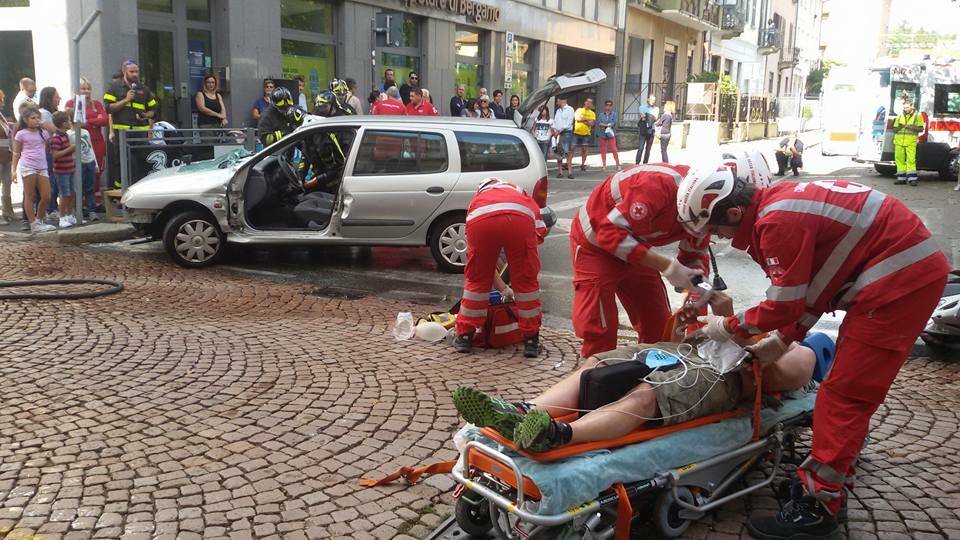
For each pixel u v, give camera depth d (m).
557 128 19.23
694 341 3.80
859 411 3.29
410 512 3.68
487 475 3.26
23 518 3.50
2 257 8.84
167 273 8.54
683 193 3.45
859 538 3.49
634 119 31.92
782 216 3.15
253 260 9.50
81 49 12.64
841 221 3.15
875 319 3.17
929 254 3.17
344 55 17.36
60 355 5.61
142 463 4.06
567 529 3.07
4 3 13.01
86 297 7.16
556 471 3.03
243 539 3.41
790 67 61.38
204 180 8.82
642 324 4.93
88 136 11.02
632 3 30.69
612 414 3.32
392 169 8.82
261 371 5.44
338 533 3.49
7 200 11.07
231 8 14.46
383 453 4.26
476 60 22.33
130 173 10.94
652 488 3.25
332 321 6.79
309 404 4.89
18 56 13.16
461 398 3.15
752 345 3.55
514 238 5.74
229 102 14.66
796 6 60.91
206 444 4.30
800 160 20.80
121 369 5.38
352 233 8.85
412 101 14.04
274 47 15.44
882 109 20.61
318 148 9.39
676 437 3.40
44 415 4.60
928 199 15.43
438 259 9.02
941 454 4.35
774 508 3.73
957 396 5.29
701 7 36.06
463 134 8.88
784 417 3.79
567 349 6.21
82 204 10.95
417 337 6.33
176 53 13.92
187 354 5.73
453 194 8.80
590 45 28.59
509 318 6.10
